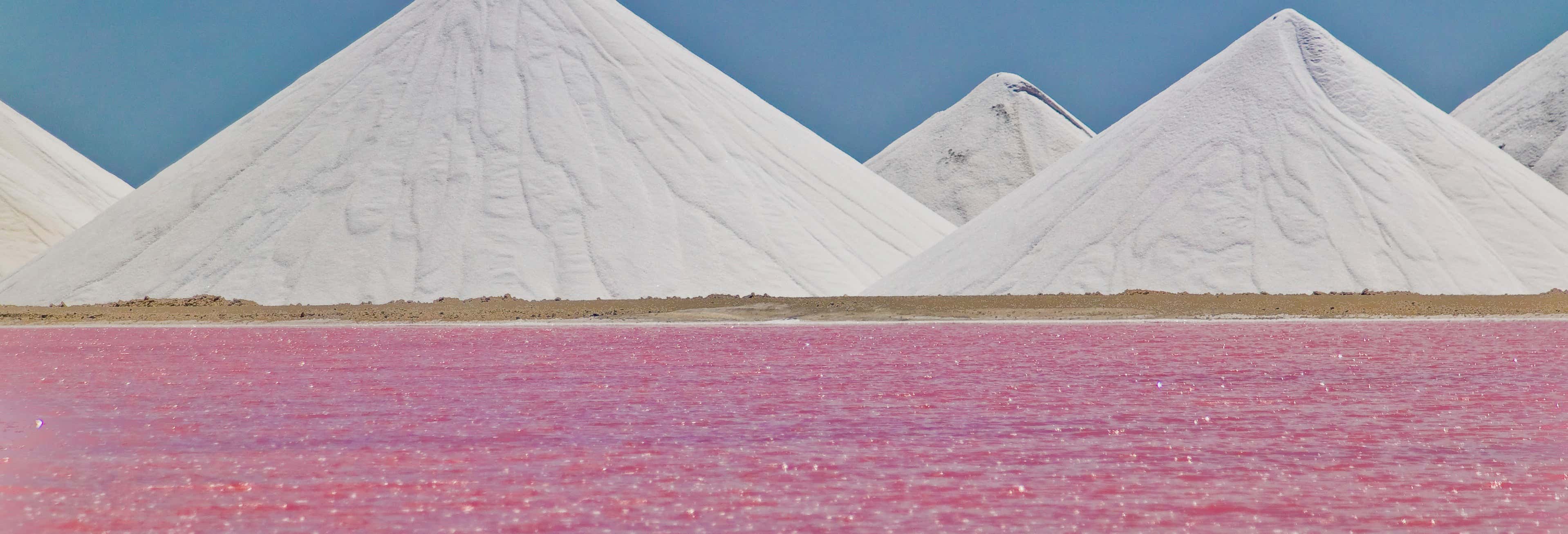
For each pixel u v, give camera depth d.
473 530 28.61
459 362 73.69
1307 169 156.12
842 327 114.81
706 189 198.38
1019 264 155.50
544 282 176.50
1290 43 179.50
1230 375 61.59
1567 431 41.56
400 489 32.97
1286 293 140.62
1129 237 153.00
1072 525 28.66
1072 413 47.25
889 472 35.06
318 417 47.47
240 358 79.06
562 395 54.41
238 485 33.62
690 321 128.25
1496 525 28.28
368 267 179.38
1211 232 150.50
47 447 40.06
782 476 34.62
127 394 56.22
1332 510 29.86
